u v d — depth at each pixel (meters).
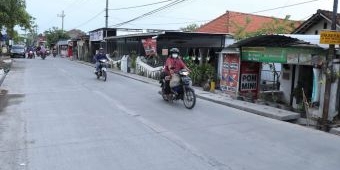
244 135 9.27
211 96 16.12
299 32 21.17
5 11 32.25
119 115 11.48
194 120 10.95
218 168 6.72
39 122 10.34
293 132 9.80
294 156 7.60
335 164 7.18
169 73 13.87
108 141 8.45
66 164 6.88
